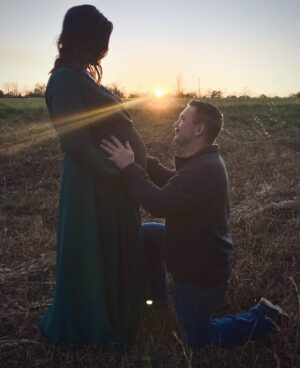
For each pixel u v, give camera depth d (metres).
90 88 2.65
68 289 2.79
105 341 2.83
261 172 7.89
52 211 5.83
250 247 4.50
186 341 2.84
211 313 2.79
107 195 2.76
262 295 3.55
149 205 2.56
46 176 7.91
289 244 4.49
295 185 6.96
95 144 2.73
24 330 3.14
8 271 4.03
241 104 17.66
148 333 3.08
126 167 2.65
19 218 5.53
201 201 2.55
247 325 2.90
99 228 2.76
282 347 2.90
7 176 7.90
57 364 2.80
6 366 2.81
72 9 2.63
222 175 2.62
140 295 3.01
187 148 2.75
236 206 5.92
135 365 2.79
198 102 2.70
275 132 12.75
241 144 10.59
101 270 2.76
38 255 4.39
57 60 2.71
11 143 10.55
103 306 2.78
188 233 2.63
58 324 2.86
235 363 2.80
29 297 3.64
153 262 3.23
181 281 2.72
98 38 2.65
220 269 2.69
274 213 5.67
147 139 10.86
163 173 3.14
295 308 3.30
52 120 2.65
